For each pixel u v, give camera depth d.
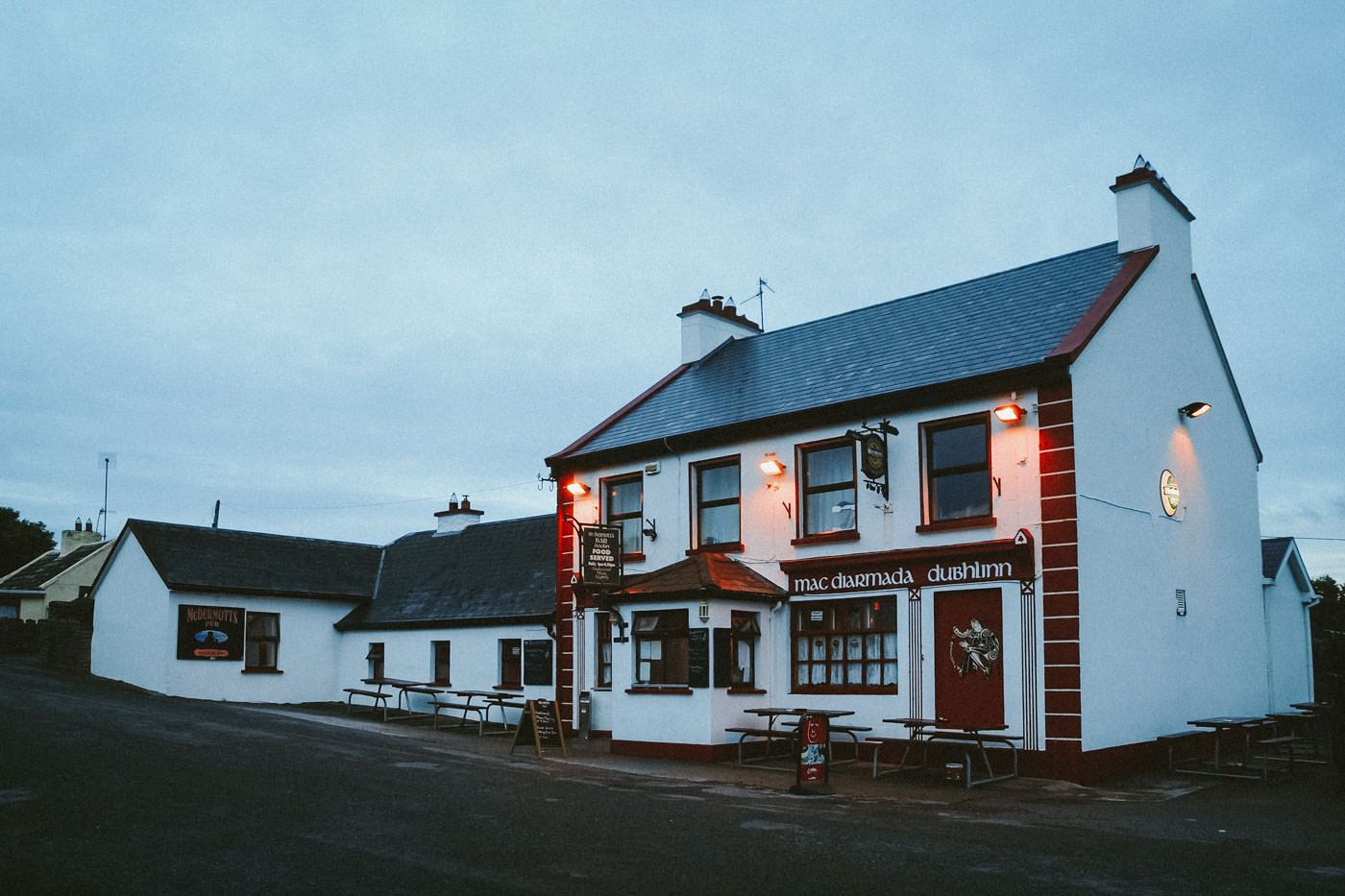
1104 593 15.16
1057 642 14.63
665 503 20.36
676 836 9.79
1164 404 17.58
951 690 15.73
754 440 18.95
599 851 9.07
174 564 25.17
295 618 27.17
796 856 9.02
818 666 17.58
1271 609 22.75
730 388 21.19
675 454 20.28
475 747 17.42
